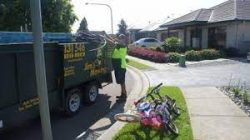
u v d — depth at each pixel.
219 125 7.45
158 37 50.47
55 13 21.09
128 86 14.03
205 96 10.69
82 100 10.15
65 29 21.67
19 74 6.94
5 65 6.54
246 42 27.78
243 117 8.09
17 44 6.83
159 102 7.59
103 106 10.37
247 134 6.83
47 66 7.97
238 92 10.94
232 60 24.02
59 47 8.44
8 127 6.67
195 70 19.12
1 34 7.44
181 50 31.02
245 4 29.77
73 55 8.98
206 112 8.59
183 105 9.34
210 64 22.14
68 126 8.28
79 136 7.52
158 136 6.72
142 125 7.20
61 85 8.60
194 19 31.25
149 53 26.89
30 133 7.70
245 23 27.81
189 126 7.38
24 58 7.08
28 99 7.24
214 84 13.70
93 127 8.19
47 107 5.23
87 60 9.88
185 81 14.84
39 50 5.00
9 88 6.66
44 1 20.61
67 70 8.70
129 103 10.68
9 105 6.68
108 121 8.69
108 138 7.00
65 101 8.79
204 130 7.10
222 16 29.75
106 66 11.40
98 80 10.88
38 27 4.95
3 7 19.41
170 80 15.29
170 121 7.14
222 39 30.14
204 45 32.97
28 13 19.73
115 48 10.86
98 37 11.20
